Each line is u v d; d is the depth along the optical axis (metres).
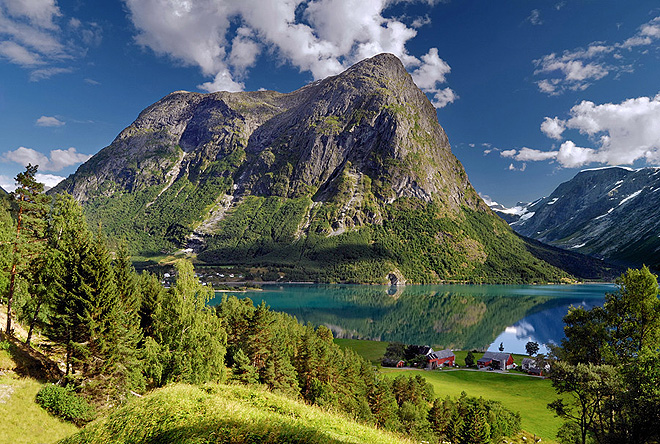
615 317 33.53
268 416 21.50
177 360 43.53
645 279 31.61
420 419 62.38
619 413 24.41
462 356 142.75
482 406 59.59
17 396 31.73
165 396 25.47
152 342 46.12
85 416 33.12
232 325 78.06
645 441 22.34
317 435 19.02
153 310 57.38
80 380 36.62
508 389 92.12
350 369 67.88
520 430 63.34
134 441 20.19
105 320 37.47
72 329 37.34
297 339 81.19
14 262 42.31
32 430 28.88
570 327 35.84
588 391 25.95
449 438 57.75
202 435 18.94
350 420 27.59
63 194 51.28
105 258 39.47
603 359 33.16
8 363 36.91
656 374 22.53
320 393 60.38
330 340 112.44
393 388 73.44
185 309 50.84
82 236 47.28
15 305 55.34
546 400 82.06
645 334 31.64
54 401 32.47
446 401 67.44
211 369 48.34
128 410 24.39
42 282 44.06
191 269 54.50
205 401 24.17
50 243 48.28
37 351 43.88
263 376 57.34
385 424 56.62
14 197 42.88
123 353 38.75
